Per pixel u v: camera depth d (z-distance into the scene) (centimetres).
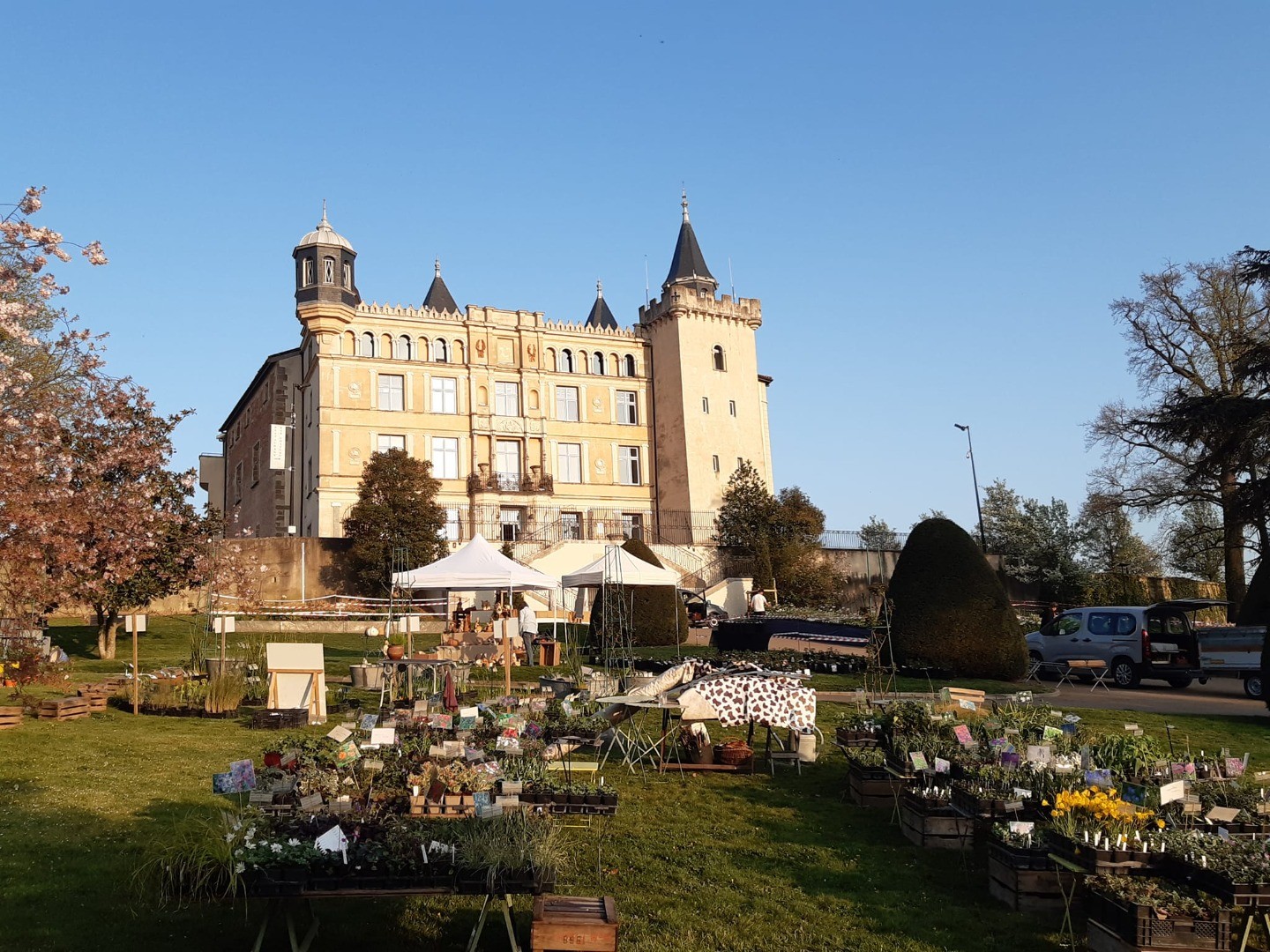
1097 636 2438
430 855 634
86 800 1004
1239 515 3562
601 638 2822
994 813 872
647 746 1322
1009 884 768
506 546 4712
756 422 6066
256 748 1326
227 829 683
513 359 5638
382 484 4481
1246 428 3456
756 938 703
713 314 5975
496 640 2633
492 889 618
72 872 781
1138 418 4322
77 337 2061
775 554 5047
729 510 5475
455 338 5491
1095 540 5712
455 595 3956
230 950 658
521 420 5572
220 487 7762
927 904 779
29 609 1845
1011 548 5669
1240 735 1563
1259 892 636
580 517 5700
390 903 747
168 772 1158
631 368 6028
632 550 3438
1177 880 690
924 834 915
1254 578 2975
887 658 2350
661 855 885
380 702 1734
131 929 681
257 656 2006
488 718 1177
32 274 1302
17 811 954
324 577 4528
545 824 706
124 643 3200
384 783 845
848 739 1244
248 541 4428
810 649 2755
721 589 4744
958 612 2303
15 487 1744
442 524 4547
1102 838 729
